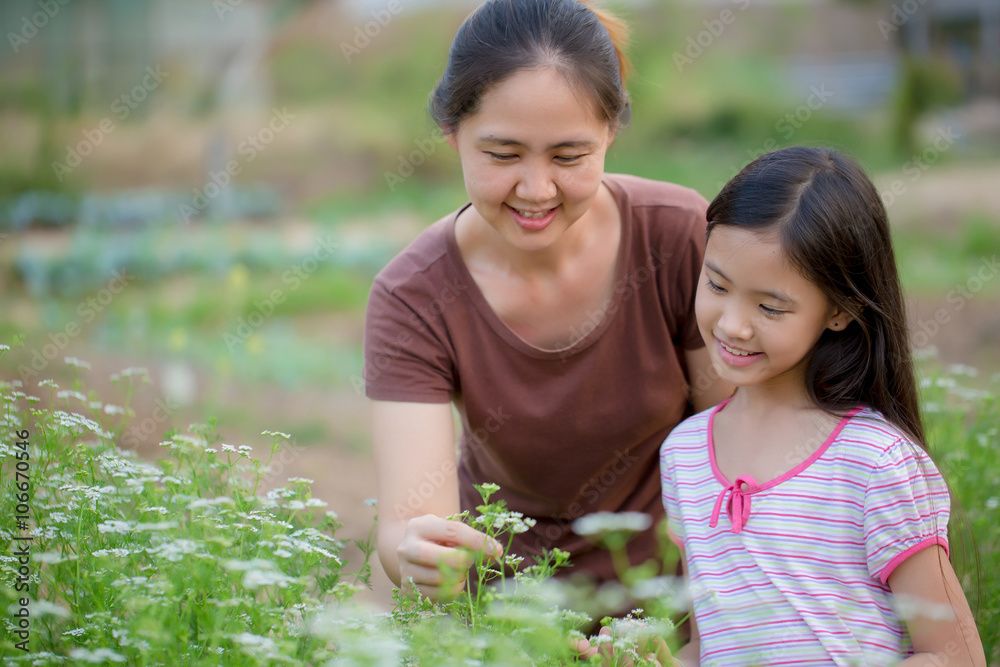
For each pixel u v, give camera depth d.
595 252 2.19
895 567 1.71
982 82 18.31
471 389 2.24
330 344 7.39
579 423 2.25
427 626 1.53
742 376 1.81
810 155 1.82
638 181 2.29
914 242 9.04
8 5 15.09
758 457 1.89
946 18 19.70
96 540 1.77
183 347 6.68
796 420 1.86
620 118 2.14
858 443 1.78
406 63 16.55
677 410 2.32
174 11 16.59
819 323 1.79
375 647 1.35
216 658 1.46
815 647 1.73
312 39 17.34
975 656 1.70
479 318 2.20
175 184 14.03
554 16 1.86
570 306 2.22
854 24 19.08
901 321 1.85
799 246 1.71
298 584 1.57
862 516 1.76
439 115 2.04
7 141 13.28
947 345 6.13
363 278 9.64
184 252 9.84
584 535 2.38
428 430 2.16
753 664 1.77
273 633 1.60
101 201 12.06
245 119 15.69
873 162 14.17
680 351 2.33
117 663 1.53
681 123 16.27
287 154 14.71
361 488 4.38
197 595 1.61
